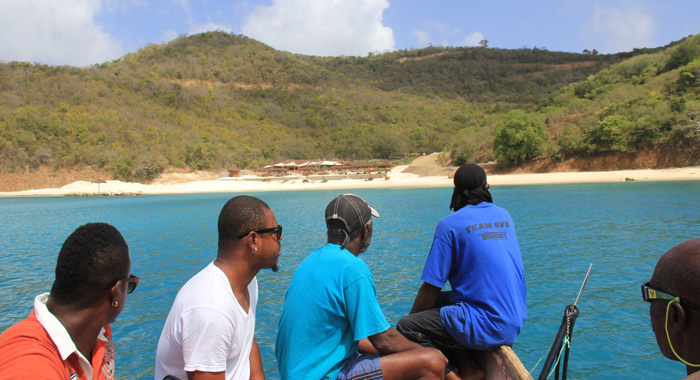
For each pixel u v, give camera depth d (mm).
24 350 1710
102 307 1956
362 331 2746
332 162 79562
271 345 5941
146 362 5492
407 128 115750
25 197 60844
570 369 4898
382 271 9812
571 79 156625
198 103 118938
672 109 49125
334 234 3053
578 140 54844
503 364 3070
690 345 1457
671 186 33469
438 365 2861
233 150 91750
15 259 13117
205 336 2170
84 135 79875
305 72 173250
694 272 1409
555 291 7746
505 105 136375
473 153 68500
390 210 24438
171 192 62344
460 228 3359
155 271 10602
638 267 9258
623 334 5793
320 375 2777
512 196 30766
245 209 2445
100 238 1921
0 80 94062
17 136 73750
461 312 3270
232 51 187375
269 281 9266
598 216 18000
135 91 114938
